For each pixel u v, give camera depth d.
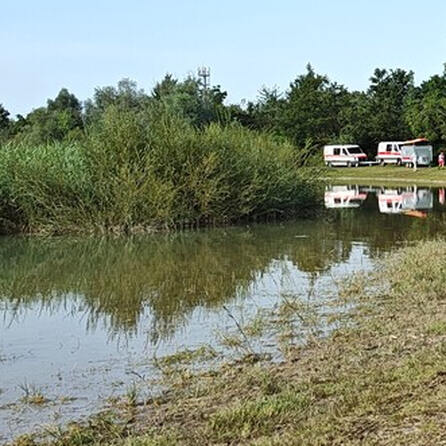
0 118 78.94
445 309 11.29
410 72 90.69
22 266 18.20
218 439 6.40
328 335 10.34
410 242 20.89
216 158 26.59
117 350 10.12
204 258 19.00
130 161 26.02
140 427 6.97
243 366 8.96
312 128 67.12
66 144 28.17
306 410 6.91
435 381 7.32
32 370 9.20
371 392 7.19
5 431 7.07
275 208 28.89
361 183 50.56
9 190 25.45
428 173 55.19
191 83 54.62
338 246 20.67
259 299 13.38
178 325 11.51
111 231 25.16
